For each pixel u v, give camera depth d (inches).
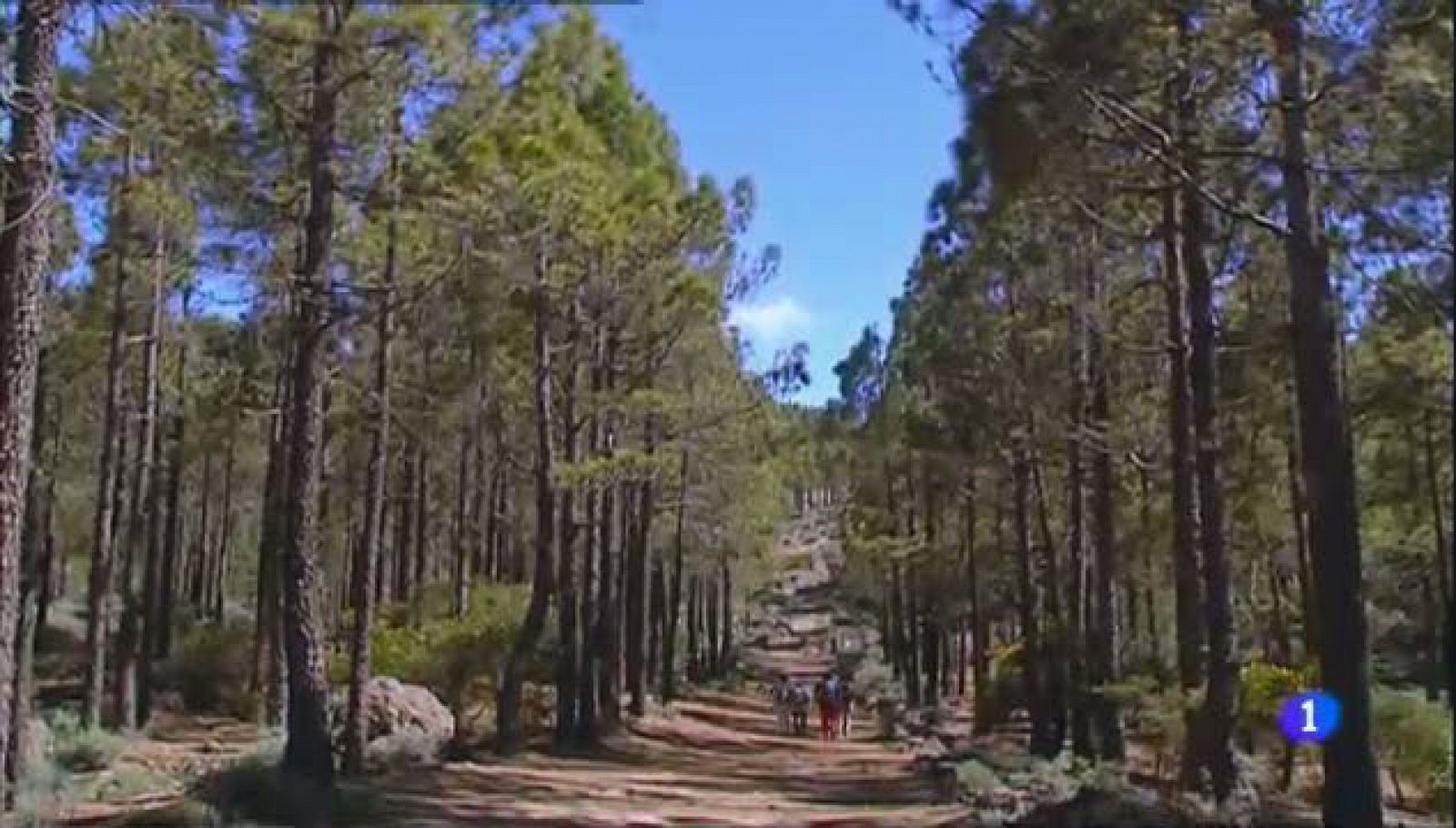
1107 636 938.7
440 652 1109.7
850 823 724.0
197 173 675.4
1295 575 1414.9
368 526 858.1
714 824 700.0
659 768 1078.4
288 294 853.8
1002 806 737.0
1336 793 470.0
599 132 895.7
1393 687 1374.3
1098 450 919.7
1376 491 1131.3
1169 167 480.7
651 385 1208.2
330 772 652.7
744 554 2096.5
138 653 1237.7
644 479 1119.0
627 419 1222.3
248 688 1357.0
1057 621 1104.8
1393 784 871.7
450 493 1988.2
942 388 1071.6
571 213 821.9
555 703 1310.3
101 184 789.9
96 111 591.2
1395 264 394.0
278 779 617.3
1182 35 468.1
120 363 1007.0
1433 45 360.8
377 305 807.7
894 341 1585.9
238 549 2640.3
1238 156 468.1
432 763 901.8
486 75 621.9
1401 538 1333.7
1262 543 1286.9
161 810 578.6
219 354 1290.6
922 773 1048.2
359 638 834.2
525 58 625.0
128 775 759.1
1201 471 657.6
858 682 2536.9
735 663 3068.4
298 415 671.1
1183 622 730.2
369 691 978.7
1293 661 1239.5
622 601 1633.9
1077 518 1031.0
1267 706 763.4
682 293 1095.6
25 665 648.4
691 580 2588.6
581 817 702.5
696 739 1449.3
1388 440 1023.0
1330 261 478.3
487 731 1170.0
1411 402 471.8
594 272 1027.9
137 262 960.3
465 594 1353.3
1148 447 969.5
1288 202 470.0
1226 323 824.3
